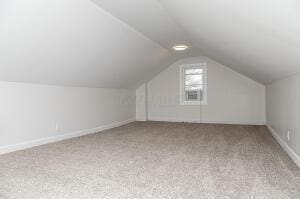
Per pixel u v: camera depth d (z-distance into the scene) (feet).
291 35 4.24
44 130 11.46
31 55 8.64
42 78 10.76
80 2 7.41
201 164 7.72
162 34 11.87
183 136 13.29
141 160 8.27
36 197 5.16
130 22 9.89
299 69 6.47
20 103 10.17
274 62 7.33
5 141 9.50
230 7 4.61
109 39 10.58
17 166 7.50
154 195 5.29
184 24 9.12
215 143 11.20
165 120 21.16
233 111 18.52
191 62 19.86
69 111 13.21
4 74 8.96
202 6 5.51
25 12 6.57
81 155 9.01
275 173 6.72
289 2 3.04
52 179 6.30
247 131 14.66
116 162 8.01
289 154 8.64
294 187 5.67
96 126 15.67
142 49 13.70
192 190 5.56
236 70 17.20
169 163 7.88
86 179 6.31
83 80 13.42
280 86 10.50
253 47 6.88
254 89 17.76
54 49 9.03
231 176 6.51
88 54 10.85
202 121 19.69
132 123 19.72
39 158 8.54
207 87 19.42
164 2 7.31
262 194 5.28
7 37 7.15
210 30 7.65
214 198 5.11
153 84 21.43
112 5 8.01
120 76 16.15
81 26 8.56
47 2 6.64
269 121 15.01
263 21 4.37
